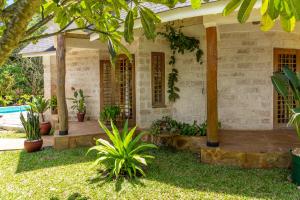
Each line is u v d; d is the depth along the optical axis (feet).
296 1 4.20
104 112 30.96
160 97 30.83
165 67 30.60
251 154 20.27
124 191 16.35
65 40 29.12
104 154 20.39
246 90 28.78
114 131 19.84
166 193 15.97
